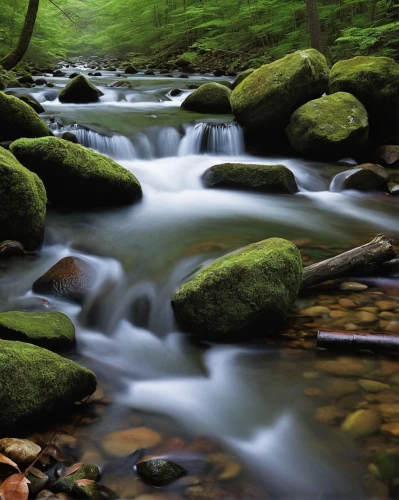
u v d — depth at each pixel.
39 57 21.06
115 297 3.74
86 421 2.52
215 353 3.13
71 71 19.22
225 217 5.41
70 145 5.42
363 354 3.06
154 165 6.99
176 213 5.47
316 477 2.18
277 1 17.61
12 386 2.34
